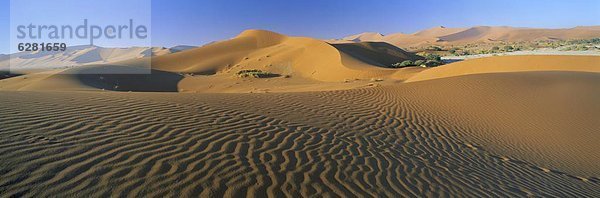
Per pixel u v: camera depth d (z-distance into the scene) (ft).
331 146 23.22
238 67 214.69
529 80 63.52
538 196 19.53
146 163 16.01
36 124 20.17
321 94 50.52
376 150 24.07
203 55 252.01
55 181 13.26
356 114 37.29
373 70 151.02
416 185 18.11
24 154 15.26
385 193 16.37
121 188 13.41
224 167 16.74
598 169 29.22
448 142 30.45
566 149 34.12
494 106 47.83
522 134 37.60
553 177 24.56
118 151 17.11
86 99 30.32
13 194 11.94
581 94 55.67
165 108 28.78
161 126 22.68
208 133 22.33
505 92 54.75
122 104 28.96
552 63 103.71
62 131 19.35
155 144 18.86
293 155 20.12
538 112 46.32
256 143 21.53
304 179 16.66
